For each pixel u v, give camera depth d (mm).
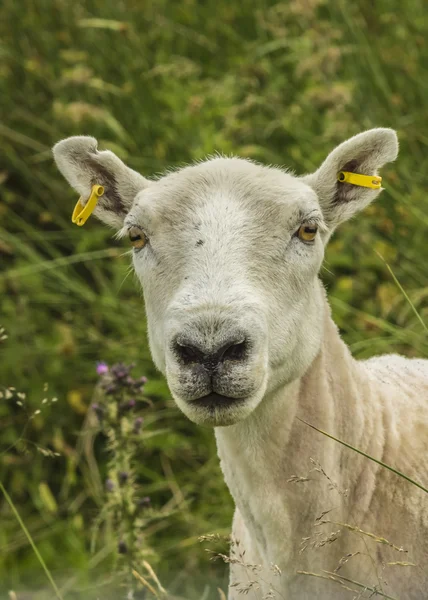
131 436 8336
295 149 12219
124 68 13656
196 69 13336
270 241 6805
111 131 13289
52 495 11609
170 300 6777
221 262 6578
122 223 7988
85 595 10039
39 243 13172
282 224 6871
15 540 11148
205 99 12898
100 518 8445
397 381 8023
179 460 11516
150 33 14250
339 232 11797
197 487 11180
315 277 7195
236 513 7902
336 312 11312
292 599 6992
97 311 12195
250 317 6223
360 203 7656
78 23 13461
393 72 13078
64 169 8008
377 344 10516
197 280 6465
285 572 6996
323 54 12609
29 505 11703
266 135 12648
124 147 13156
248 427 7008
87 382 11938
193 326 6125
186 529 10805
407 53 13344
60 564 10773
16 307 12289
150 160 12648
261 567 7160
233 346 6145
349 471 7191
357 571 6906
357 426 7242
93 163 7973
